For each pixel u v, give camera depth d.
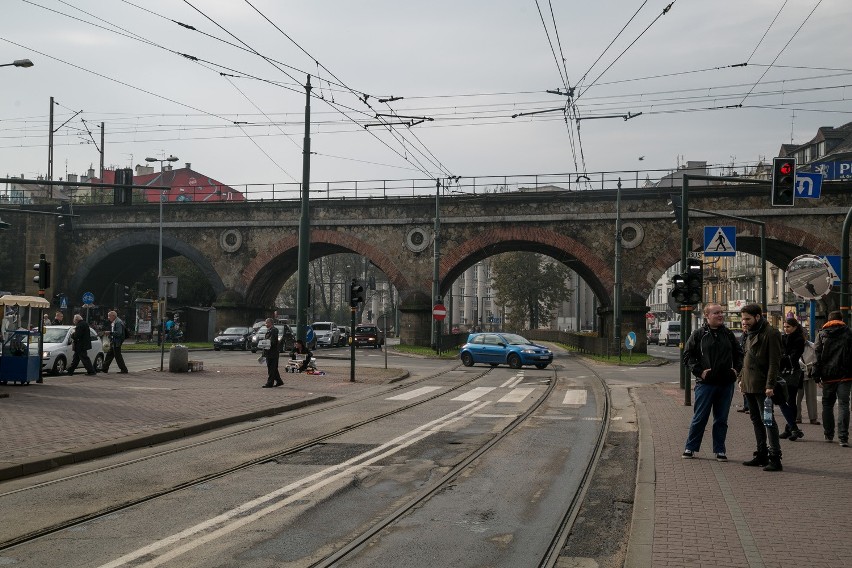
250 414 15.45
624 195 44.78
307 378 24.80
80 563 6.19
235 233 50.31
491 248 49.16
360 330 59.88
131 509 8.04
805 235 42.12
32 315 20.95
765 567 5.80
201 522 7.52
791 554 6.14
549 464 10.87
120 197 27.62
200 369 26.86
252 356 39.06
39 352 20.89
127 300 40.47
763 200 42.72
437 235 45.53
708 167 43.50
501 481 9.70
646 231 44.53
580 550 6.86
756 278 69.44
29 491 8.85
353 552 6.63
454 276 51.12
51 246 51.81
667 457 10.77
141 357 36.12
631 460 11.31
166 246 51.22
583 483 9.60
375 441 12.77
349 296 24.52
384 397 20.14
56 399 17.12
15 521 7.51
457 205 47.25
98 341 26.73
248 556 6.45
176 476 9.73
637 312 44.38
